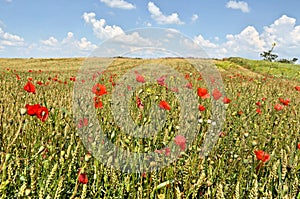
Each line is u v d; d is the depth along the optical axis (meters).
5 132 2.77
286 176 2.37
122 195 2.27
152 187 2.31
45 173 2.26
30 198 1.89
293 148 2.71
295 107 6.30
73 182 2.33
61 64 43.47
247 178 2.52
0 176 2.09
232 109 4.91
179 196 1.96
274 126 4.18
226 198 2.22
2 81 9.94
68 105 3.95
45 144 2.69
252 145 2.83
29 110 2.18
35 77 13.95
